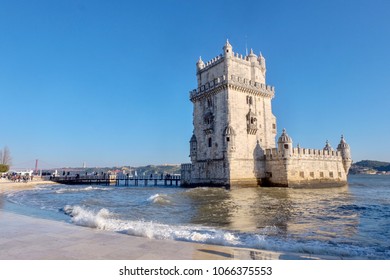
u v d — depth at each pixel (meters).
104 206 26.61
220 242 11.30
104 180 88.81
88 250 9.11
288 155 51.62
